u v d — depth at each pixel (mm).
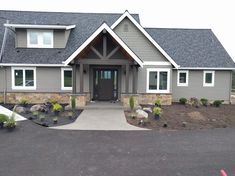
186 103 19203
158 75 18609
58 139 9797
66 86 18875
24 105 17062
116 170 6988
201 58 20875
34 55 18781
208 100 20625
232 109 17781
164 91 18688
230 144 9500
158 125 12352
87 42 15289
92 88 18844
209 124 13125
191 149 8836
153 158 7926
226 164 7496
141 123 12352
